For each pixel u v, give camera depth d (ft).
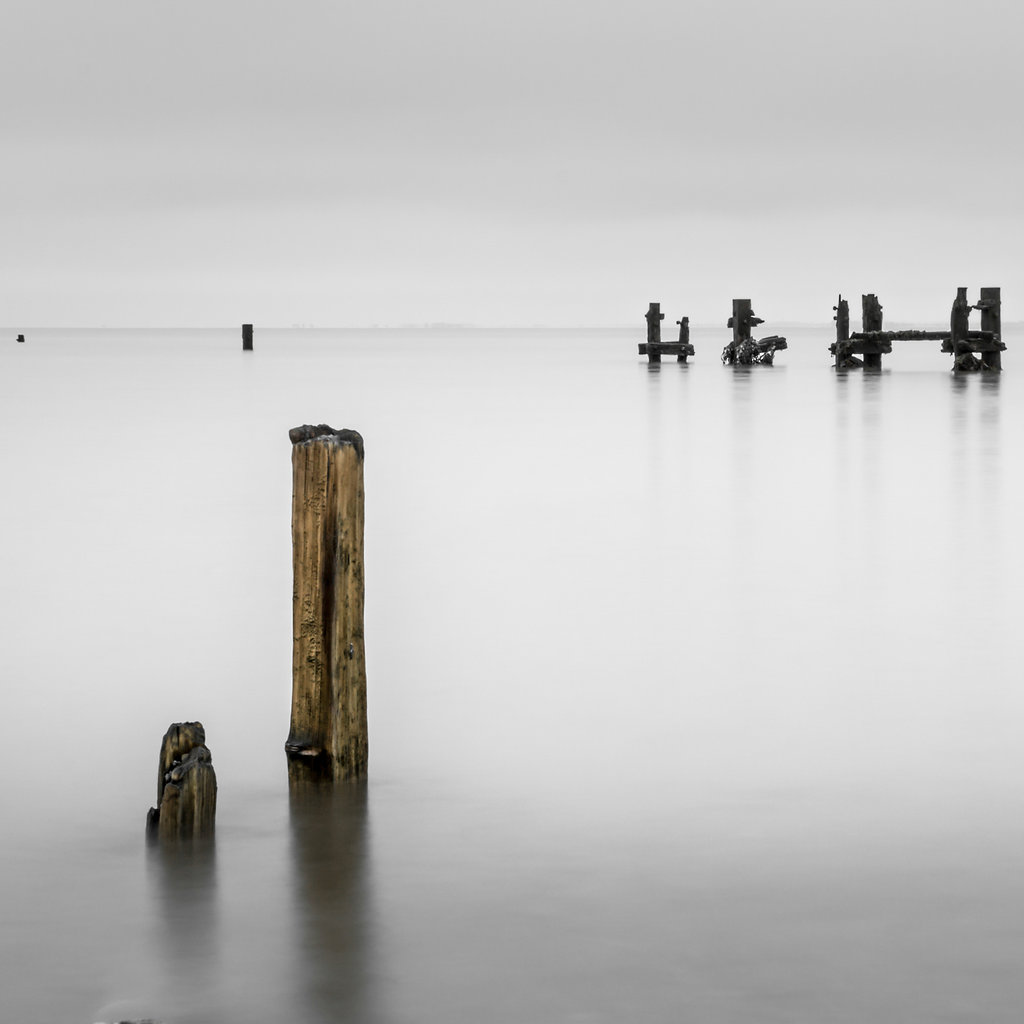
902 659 38.01
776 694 34.60
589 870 23.41
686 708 33.37
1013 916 21.43
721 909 21.76
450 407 145.18
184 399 160.35
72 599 47.01
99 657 39.19
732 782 27.91
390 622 43.09
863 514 65.21
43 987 19.48
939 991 19.06
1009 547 55.62
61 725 32.68
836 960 20.01
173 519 65.36
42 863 24.03
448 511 67.77
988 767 28.76
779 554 54.49
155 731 32.19
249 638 41.42
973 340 196.54
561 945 20.59
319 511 27.35
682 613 44.06
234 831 25.44
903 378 189.37
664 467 86.02
